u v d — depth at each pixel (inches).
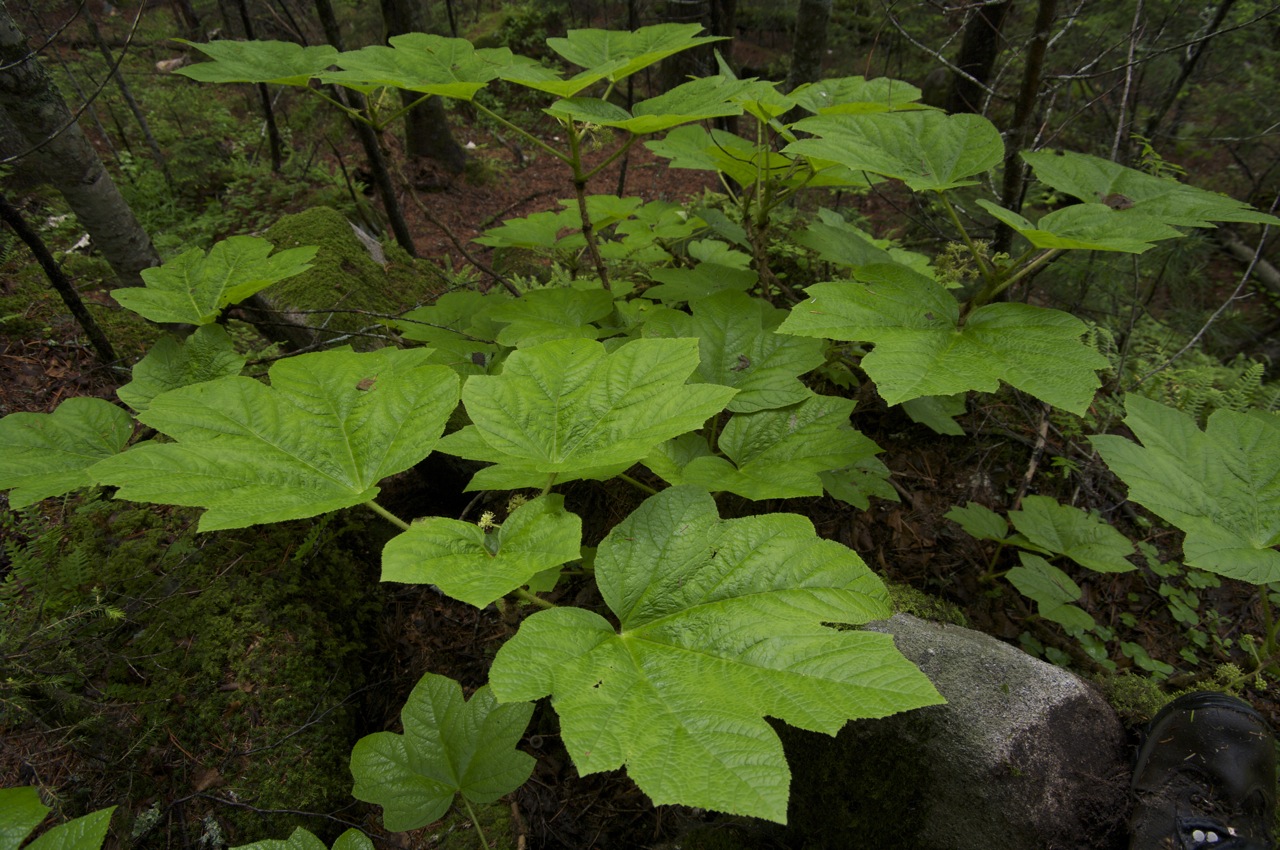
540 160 362.3
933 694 37.9
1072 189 65.4
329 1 133.4
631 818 84.6
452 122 383.6
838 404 75.8
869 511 108.1
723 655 43.1
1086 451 115.8
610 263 155.5
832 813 76.8
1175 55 223.5
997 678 74.4
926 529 106.6
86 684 80.7
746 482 68.1
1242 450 73.4
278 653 86.9
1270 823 68.5
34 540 92.0
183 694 82.0
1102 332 133.5
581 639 44.4
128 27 377.7
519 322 92.7
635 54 80.4
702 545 48.7
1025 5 251.8
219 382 54.9
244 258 83.0
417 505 117.9
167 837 73.7
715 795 34.8
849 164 65.0
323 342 109.8
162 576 91.3
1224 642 93.9
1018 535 100.2
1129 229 58.0
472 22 454.0
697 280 111.7
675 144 107.6
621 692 41.1
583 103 71.9
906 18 311.1
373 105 85.7
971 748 69.9
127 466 47.9
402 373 56.3
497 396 53.3
